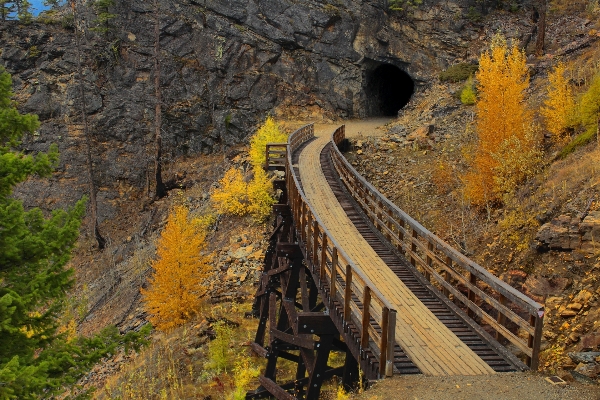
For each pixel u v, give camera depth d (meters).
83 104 33.38
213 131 35.12
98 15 35.84
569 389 7.03
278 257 16.31
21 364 8.38
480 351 8.51
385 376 7.55
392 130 27.66
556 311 10.34
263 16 36.72
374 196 15.63
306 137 28.34
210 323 18.22
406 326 9.23
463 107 26.80
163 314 19.34
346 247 13.03
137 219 32.41
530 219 12.84
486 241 14.16
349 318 9.02
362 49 37.12
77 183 34.03
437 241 10.60
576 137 14.98
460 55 35.41
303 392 13.26
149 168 34.34
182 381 15.21
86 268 29.86
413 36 36.75
